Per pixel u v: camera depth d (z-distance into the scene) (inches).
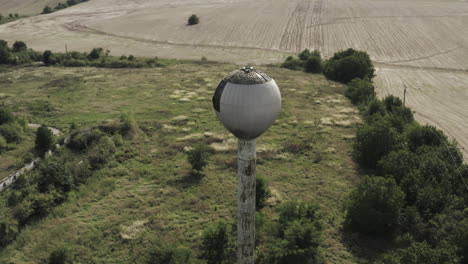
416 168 1519.4
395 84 3186.5
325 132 2128.4
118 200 1475.1
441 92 2977.4
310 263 1137.4
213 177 1652.3
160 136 2060.8
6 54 3747.5
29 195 1385.3
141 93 2792.8
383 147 1686.8
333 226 1333.7
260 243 1239.5
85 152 1808.6
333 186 1584.6
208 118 2326.5
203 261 1158.3
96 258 1172.5
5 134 1931.6
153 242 1241.4
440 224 1241.4
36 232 1270.9
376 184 1277.1
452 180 1462.8
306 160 1815.9
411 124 2016.5
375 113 2096.5
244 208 995.9
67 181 1509.6
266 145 1952.5
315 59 3449.8
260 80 884.6
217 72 3373.5
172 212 1409.9
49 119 2294.5
